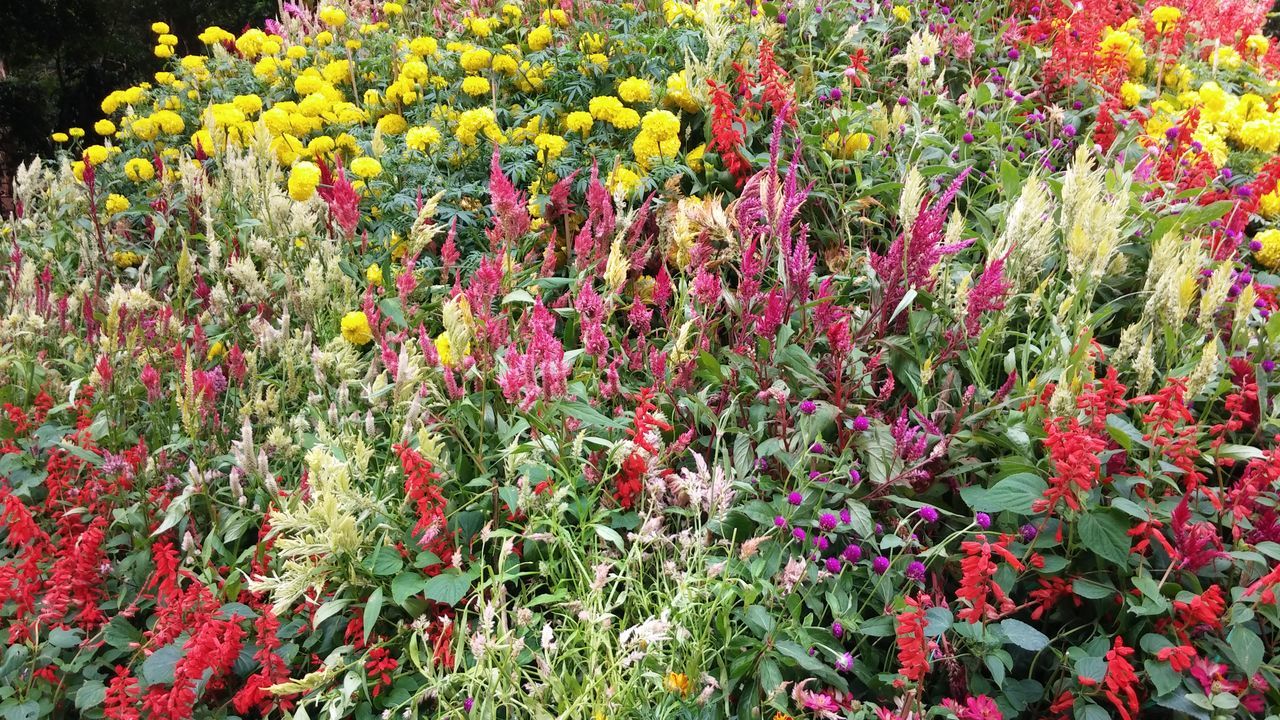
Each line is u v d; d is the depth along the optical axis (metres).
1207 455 1.93
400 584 1.98
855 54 3.62
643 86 3.28
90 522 2.45
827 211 3.19
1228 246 2.60
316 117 3.86
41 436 2.62
